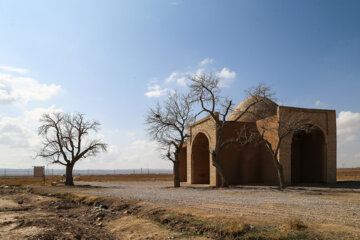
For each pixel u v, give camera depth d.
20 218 13.87
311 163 31.48
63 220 13.66
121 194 20.48
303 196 18.36
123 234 11.44
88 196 19.09
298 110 28.80
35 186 30.38
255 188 25.23
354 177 47.56
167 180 51.62
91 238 10.83
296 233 8.66
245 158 32.09
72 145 33.03
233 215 11.17
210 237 9.73
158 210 13.24
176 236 10.20
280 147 27.95
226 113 28.58
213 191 23.16
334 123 30.05
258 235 8.92
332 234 8.39
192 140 37.75
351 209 12.58
